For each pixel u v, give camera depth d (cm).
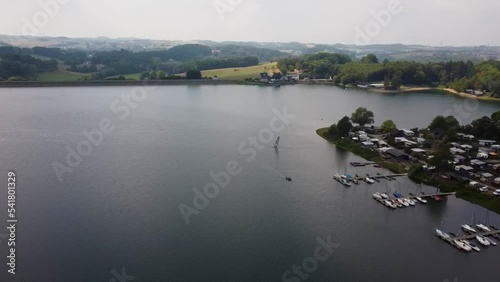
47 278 6278
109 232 7606
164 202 8894
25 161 11231
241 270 6638
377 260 6994
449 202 9194
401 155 11781
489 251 7306
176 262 6794
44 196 8994
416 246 7438
